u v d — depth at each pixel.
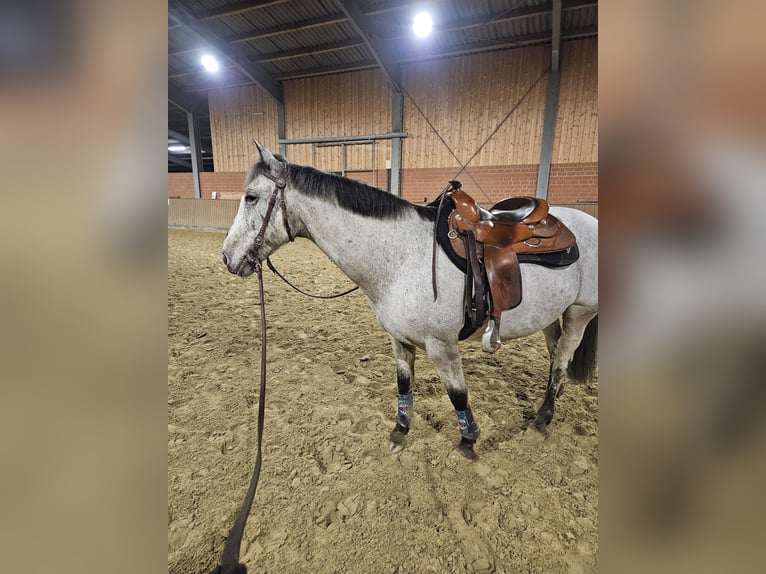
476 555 1.12
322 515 1.27
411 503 1.31
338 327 3.13
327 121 8.95
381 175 8.64
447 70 7.70
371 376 2.26
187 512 1.29
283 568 1.09
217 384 2.14
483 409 1.89
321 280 4.80
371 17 6.78
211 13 7.07
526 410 1.88
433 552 1.13
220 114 10.12
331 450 1.58
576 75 6.87
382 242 1.32
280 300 3.90
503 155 7.59
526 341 2.85
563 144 7.13
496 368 2.37
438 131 7.98
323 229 1.33
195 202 10.41
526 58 7.12
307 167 1.34
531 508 1.28
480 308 1.27
